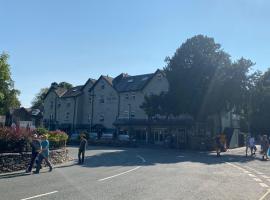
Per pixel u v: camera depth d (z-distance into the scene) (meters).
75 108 73.69
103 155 31.91
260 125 75.00
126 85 67.38
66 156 25.42
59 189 12.55
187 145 48.25
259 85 50.19
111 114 67.81
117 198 10.98
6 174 17.20
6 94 45.06
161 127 59.09
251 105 50.62
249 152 42.56
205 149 45.94
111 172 18.47
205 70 48.62
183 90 49.00
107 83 69.38
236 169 21.91
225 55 50.12
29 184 13.76
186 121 56.25
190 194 12.06
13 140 19.45
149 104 52.88
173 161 26.67
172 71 50.84
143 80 65.56
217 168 22.17
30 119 76.62
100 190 12.47
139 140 61.69
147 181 15.10
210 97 48.09
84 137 24.02
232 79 47.88
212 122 56.34
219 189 13.41
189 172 19.19
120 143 51.53
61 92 80.50
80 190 12.41
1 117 43.44
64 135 26.00
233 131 58.66
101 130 67.88
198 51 49.56
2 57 39.94
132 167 21.30
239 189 13.60
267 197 11.92
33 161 18.23
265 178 17.55
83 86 74.62
